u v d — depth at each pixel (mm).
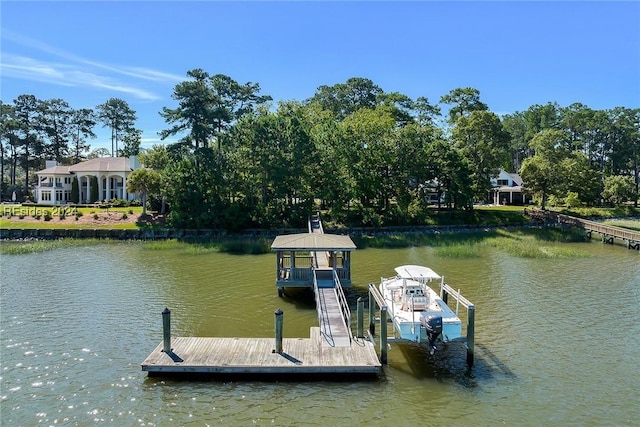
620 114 92562
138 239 47406
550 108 105125
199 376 14625
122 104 97938
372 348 16016
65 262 34469
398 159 54812
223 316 21609
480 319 21109
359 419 12484
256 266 33219
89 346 17594
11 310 22125
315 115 69375
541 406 13273
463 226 54906
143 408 12992
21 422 12367
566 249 40688
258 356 15203
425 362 16094
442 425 12266
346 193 52281
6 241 46125
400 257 37250
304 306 23359
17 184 90000
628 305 23344
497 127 62312
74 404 13242
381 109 74062
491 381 14719
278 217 51531
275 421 12359
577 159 71500
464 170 57625
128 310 22281
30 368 15594
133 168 71562
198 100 50438
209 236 48781
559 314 21859
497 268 32719
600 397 13844
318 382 14406
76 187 71062
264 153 50125
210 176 50406
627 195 78688
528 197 81125
